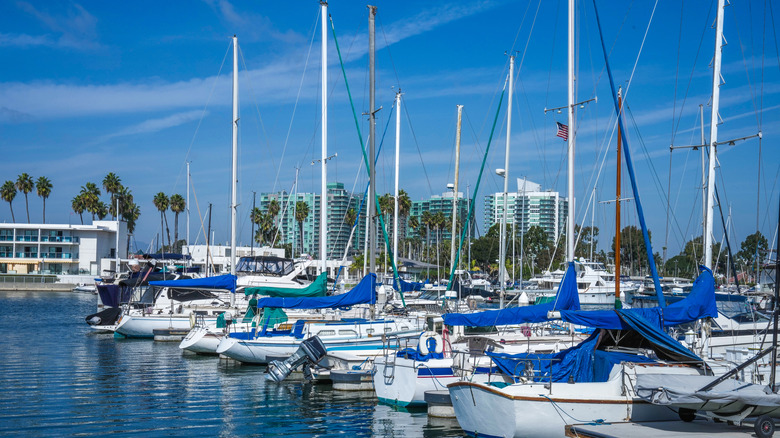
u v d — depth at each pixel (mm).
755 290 33656
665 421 14562
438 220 109688
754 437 13062
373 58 27359
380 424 17859
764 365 16453
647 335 15711
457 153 36875
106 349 32781
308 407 19875
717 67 20906
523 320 19016
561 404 14297
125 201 118938
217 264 65188
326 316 33625
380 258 67562
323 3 34031
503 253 34344
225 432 16969
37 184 118062
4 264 103750
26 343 34875
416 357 20031
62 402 20281
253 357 27094
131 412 19062
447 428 17422
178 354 31078
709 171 20969
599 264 72562
